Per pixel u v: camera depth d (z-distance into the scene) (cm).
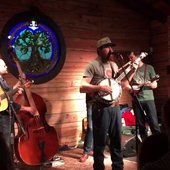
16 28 468
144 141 140
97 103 314
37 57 489
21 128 347
